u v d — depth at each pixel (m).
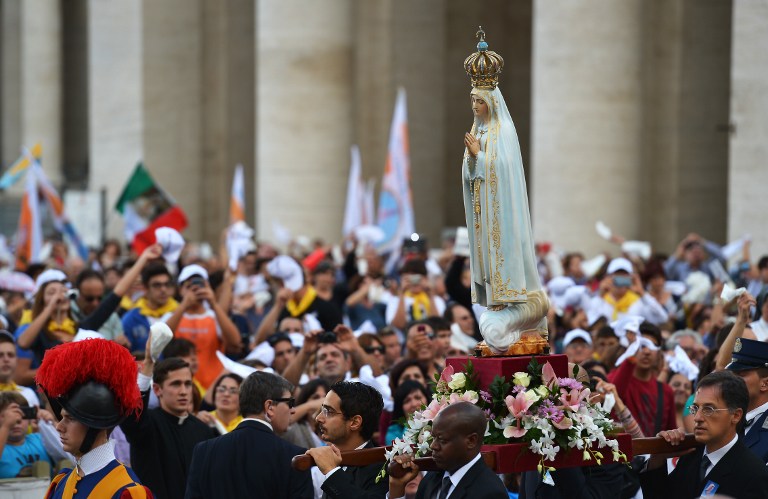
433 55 86.38
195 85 92.62
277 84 78.12
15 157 131.25
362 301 45.53
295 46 77.88
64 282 34.97
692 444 20.94
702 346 35.03
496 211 18.69
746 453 20.33
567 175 64.44
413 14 85.94
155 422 24.75
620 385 28.50
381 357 33.91
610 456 19.27
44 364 17.73
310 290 40.56
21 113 131.25
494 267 18.70
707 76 73.88
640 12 64.44
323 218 77.94
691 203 74.00
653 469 21.89
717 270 45.06
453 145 93.06
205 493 22.20
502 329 18.78
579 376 21.83
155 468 24.45
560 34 64.44
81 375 17.56
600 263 55.28
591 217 64.25
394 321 42.22
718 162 74.50
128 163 90.44
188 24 91.94
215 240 95.81
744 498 20.09
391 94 85.31
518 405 18.33
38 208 57.38
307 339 30.17
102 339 17.91
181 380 24.97
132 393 17.89
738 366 22.12
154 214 52.28
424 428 18.81
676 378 31.97
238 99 96.38
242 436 22.39
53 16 115.44
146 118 90.12
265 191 78.69
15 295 46.12
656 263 46.75
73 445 17.77
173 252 36.53
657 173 74.25
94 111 91.50
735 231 55.28
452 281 38.31
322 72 77.75
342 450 21.55
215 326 35.03
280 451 22.28
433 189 86.56
